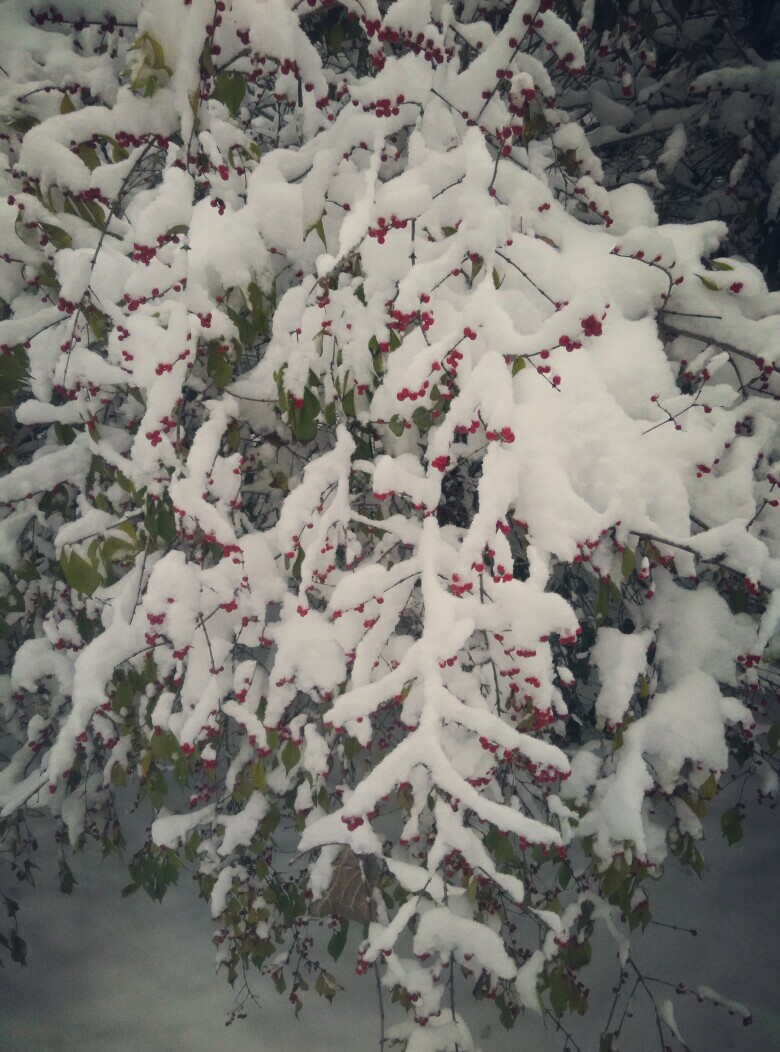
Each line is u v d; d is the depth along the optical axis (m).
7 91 1.92
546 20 1.72
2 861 3.70
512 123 1.72
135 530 2.08
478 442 2.04
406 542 2.01
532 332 1.88
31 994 3.09
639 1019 2.92
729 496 2.06
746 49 2.62
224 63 1.55
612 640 2.22
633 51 2.77
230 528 1.87
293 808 2.68
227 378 1.93
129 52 1.41
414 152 1.84
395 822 3.54
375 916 2.55
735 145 2.75
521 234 1.85
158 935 3.36
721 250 2.93
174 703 2.61
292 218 1.97
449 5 1.82
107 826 3.09
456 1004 2.97
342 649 2.11
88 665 2.14
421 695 2.04
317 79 1.58
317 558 1.88
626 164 3.06
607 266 2.07
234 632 2.29
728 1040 2.85
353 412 1.96
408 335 1.92
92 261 1.72
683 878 3.48
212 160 1.77
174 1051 2.88
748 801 3.87
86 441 2.38
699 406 2.09
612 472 1.84
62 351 2.04
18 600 2.58
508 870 2.54
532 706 1.88
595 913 2.46
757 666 2.29
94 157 1.64
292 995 2.79
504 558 1.61
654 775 2.29
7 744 3.94
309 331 1.95
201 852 2.89
